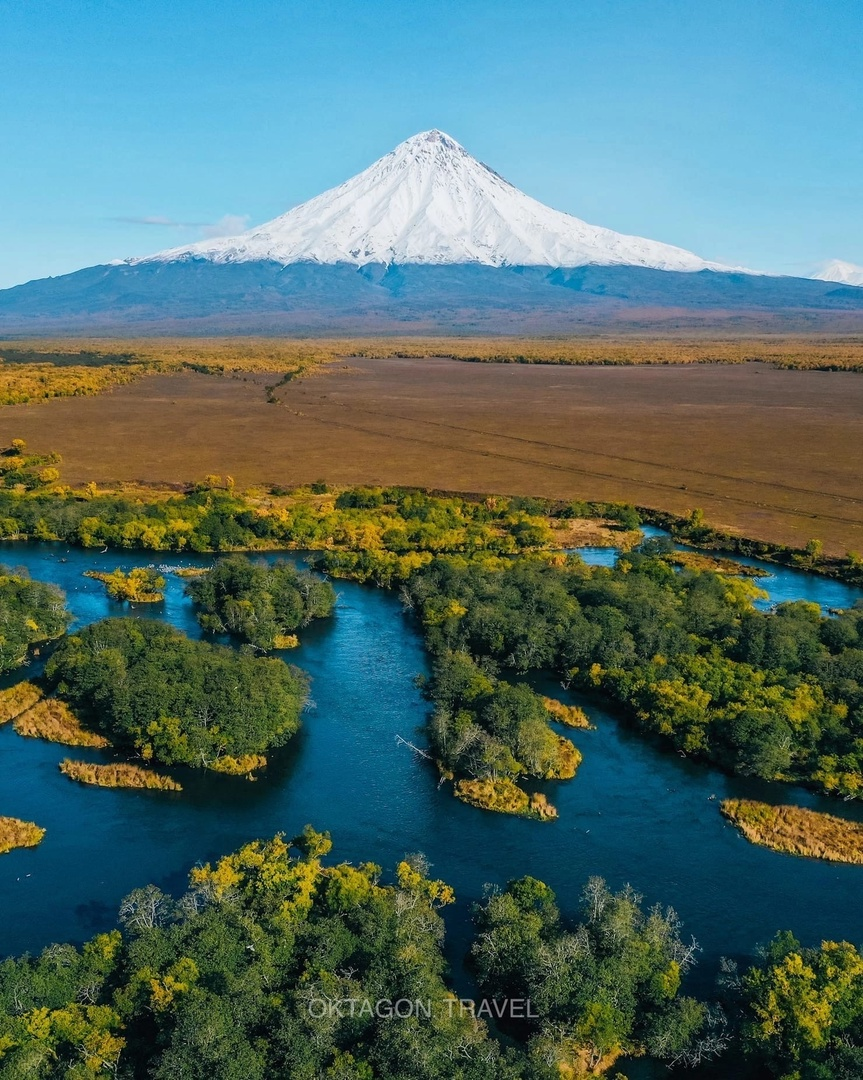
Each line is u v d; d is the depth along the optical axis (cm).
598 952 7081
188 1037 5897
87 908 7894
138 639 12100
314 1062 5931
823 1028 6366
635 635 12925
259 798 9681
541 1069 6025
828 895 8275
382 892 7625
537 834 9138
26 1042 6006
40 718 11031
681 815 9531
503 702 10519
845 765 9950
